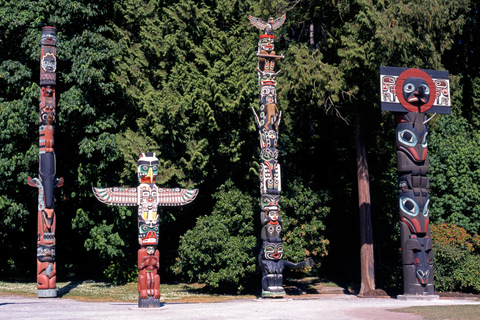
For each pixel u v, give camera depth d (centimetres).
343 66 1962
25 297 1711
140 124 1998
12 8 1958
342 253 2534
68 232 2475
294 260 1988
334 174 2516
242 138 2092
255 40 2352
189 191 1453
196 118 2052
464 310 1239
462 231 2136
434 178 2430
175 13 2131
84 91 1988
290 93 2236
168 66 2141
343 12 2038
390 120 2053
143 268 1396
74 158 2150
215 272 1942
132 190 1421
